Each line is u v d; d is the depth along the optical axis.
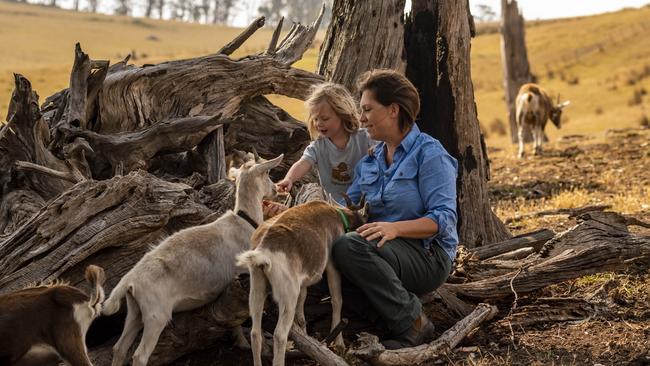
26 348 4.73
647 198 11.78
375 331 6.08
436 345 5.60
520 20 25.36
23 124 7.61
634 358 5.45
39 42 63.06
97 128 8.64
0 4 100.69
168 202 6.19
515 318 6.25
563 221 10.37
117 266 5.99
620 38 50.56
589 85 38.78
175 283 5.29
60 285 4.93
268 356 5.75
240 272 5.61
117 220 5.96
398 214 5.87
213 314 5.44
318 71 9.97
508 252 7.73
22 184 7.57
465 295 6.46
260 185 5.93
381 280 5.58
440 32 8.90
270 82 9.60
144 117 8.87
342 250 5.55
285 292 5.07
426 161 5.82
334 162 6.52
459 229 8.78
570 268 6.60
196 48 69.31
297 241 5.23
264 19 10.13
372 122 5.85
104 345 5.68
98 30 78.56
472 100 9.01
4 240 6.15
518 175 16.02
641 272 7.13
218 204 6.95
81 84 8.22
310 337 5.39
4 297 4.77
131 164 8.16
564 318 6.30
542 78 43.38
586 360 5.50
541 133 19.94
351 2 9.59
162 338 5.50
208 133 8.59
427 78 8.97
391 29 9.20
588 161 17.05
